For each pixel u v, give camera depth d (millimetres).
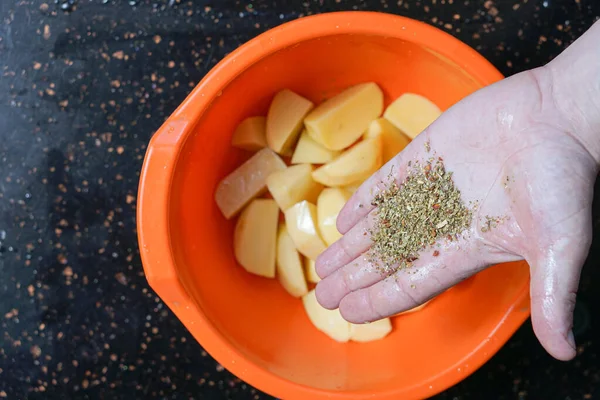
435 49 476
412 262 465
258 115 566
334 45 514
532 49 564
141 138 575
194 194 531
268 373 465
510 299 467
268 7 571
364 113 551
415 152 479
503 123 434
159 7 573
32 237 576
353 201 498
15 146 576
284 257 558
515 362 568
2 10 577
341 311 493
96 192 575
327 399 460
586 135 412
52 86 575
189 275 500
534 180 404
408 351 528
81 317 575
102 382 574
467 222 444
